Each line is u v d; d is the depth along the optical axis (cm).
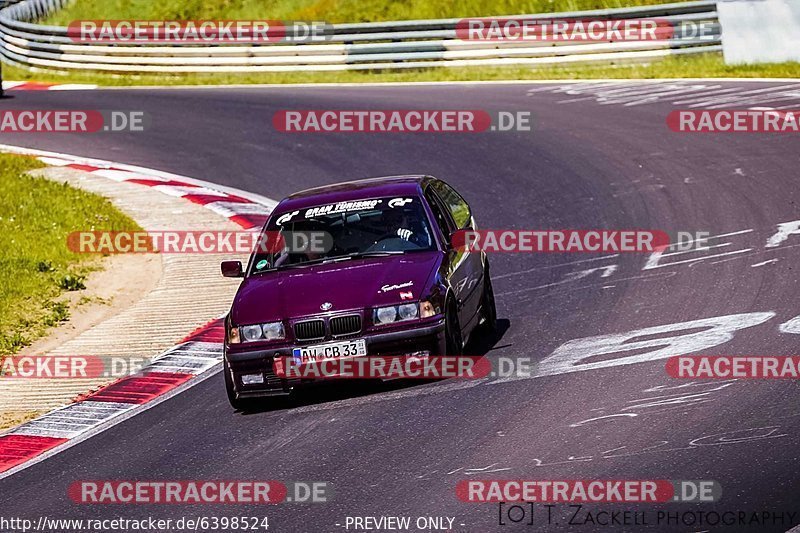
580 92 7519
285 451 2581
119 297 4425
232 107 8356
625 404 2623
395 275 2970
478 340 3409
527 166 5888
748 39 7912
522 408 2675
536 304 3756
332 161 6556
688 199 4912
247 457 2577
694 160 5556
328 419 2783
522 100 7450
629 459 2275
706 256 4047
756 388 2642
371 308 2867
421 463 2384
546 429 2509
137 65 10300
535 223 4900
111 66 10481
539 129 6619
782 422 2392
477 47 8806
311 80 9275
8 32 11662
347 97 8206
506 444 2441
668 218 4681
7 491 2577
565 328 3409
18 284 4491
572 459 2311
